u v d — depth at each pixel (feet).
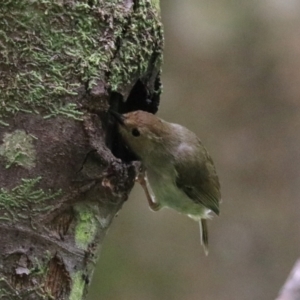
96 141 18.61
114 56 19.74
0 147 17.62
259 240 51.03
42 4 18.19
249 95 53.72
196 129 53.11
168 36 54.54
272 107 53.47
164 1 55.16
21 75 17.90
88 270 19.16
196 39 54.65
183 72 54.24
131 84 20.97
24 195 17.62
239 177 52.37
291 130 52.85
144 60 21.25
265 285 49.80
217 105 53.72
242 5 55.42
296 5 55.98
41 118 17.95
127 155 28.04
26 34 18.06
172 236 51.34
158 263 50.37
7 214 17.44
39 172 17.81
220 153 52.75
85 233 18.78
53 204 18.03
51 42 18.33
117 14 19.77
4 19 17.92
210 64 54.34
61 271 18.28
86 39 18.85
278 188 51.96
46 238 17.88
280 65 53.98
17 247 17.47
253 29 54.85
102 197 18.98
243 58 54.39
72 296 18.60
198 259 50.78
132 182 19.98
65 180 18.21
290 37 54.60
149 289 49.21
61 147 18.08
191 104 53.67
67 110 18.22
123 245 50.60
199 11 55.11
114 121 24.12
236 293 49.78
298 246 50.42
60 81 18.26
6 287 17.28
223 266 50.62
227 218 51.57
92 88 18.61
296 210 51.39
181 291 49.62
